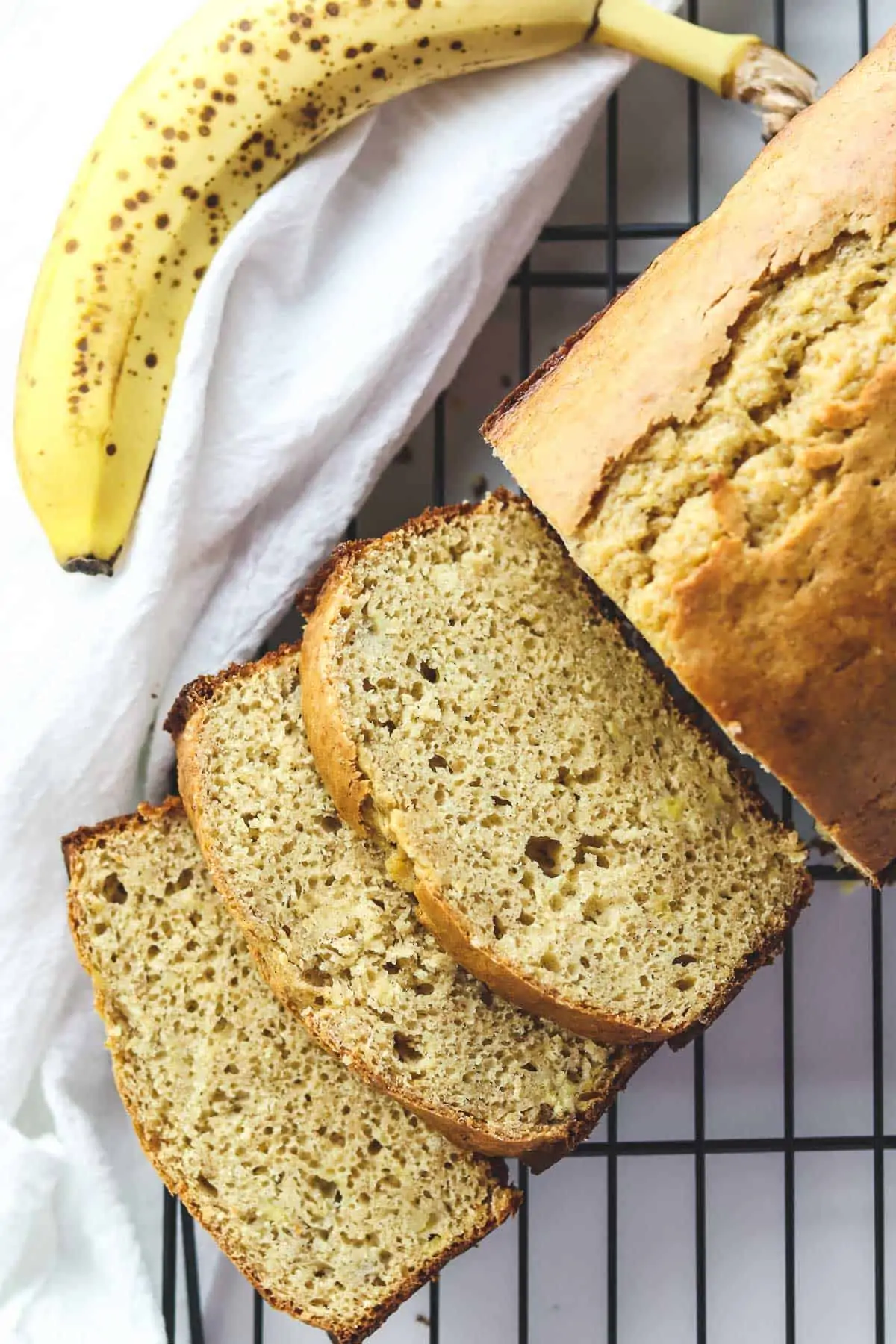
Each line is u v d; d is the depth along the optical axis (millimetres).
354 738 466
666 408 440
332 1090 483
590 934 472
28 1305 489
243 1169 480
